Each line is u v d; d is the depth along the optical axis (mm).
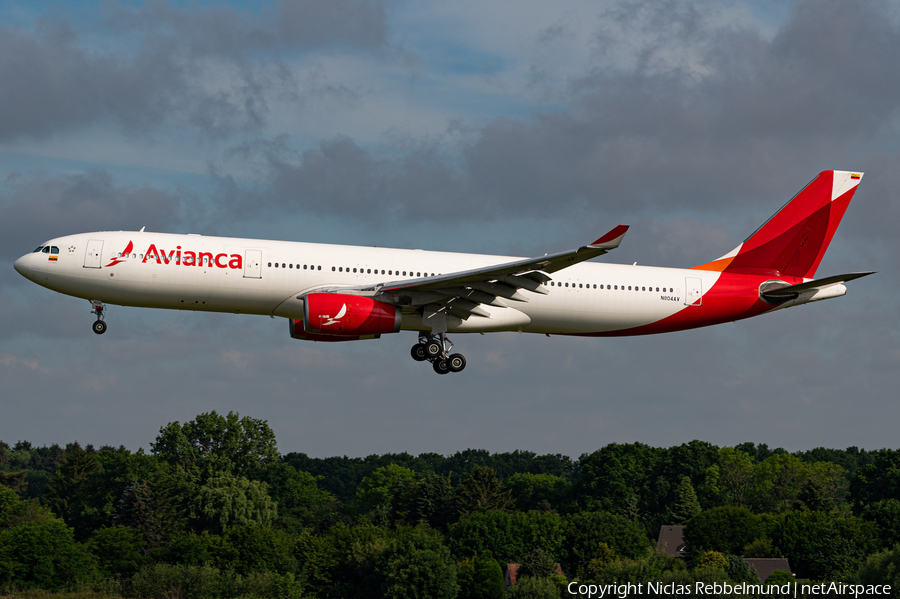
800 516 199500
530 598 143375
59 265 98750
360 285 103562
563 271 110500
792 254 118812
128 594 127562
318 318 97750
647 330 114000
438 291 102312
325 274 102938
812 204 119438
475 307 105625
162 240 101312
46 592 121062
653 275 113438
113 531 147000
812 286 113438
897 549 121438
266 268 101312
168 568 133625
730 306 114812
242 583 139500
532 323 111125
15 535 126812
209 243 102062
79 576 127938
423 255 107688
